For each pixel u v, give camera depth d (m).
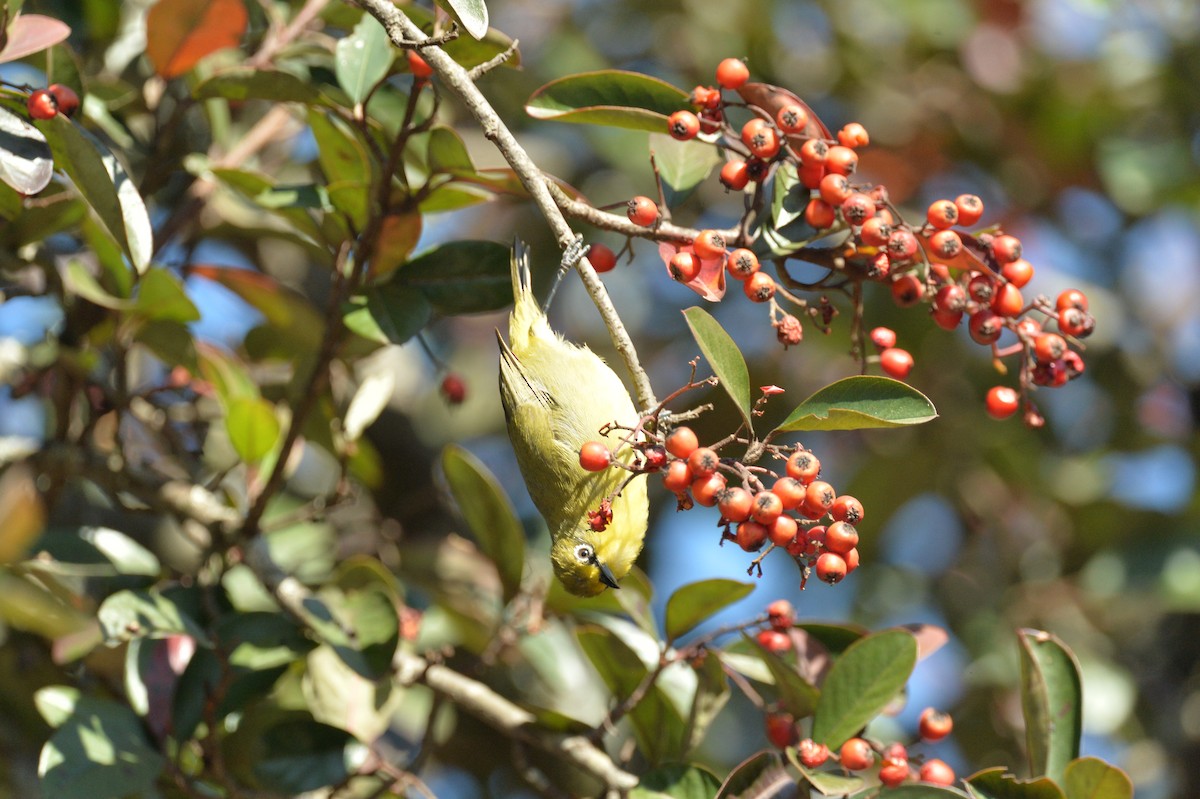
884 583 8.52
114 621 4.83
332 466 8.56
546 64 8.66
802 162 4.28
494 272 5.24
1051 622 8.12
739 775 4.34
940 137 8.85
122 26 6.56
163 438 6.54
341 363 6.27
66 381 5.95
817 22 8.89
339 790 5.08
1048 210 8.98
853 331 4.39
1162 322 8.89
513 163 3.98
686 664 4.99
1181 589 7.61
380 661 5.16
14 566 5.54
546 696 7.51
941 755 8.12
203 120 6.78
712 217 8.71
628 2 8.84
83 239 6.33
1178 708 8.09
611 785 4.99
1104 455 8.31
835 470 8.84
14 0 4.43
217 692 4.92
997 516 8.51
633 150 8.59
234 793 4.96
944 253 4.11
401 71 4.76
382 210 4.85
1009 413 4.36
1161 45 8.84
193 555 7.99
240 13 5.30
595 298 3.92
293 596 5.36
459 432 9.29
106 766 4.77
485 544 5.69
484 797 7.85
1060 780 4.45
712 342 3.84
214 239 7.17
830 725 4.50
